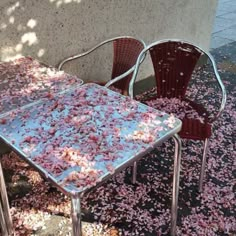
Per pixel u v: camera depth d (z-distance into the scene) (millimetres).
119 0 2635
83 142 1282
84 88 1729
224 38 4965
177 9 3264
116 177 2135
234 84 3549
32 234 1724
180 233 1749
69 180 1086
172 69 2143
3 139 1309
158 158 2355
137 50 2211
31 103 1571
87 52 2391
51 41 2301
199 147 2469
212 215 1865
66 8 2289
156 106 2100
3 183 1606
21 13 2068
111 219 1824
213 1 3732
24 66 2020
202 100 3174
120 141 1292
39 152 1228
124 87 2209
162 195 2010
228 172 2215
